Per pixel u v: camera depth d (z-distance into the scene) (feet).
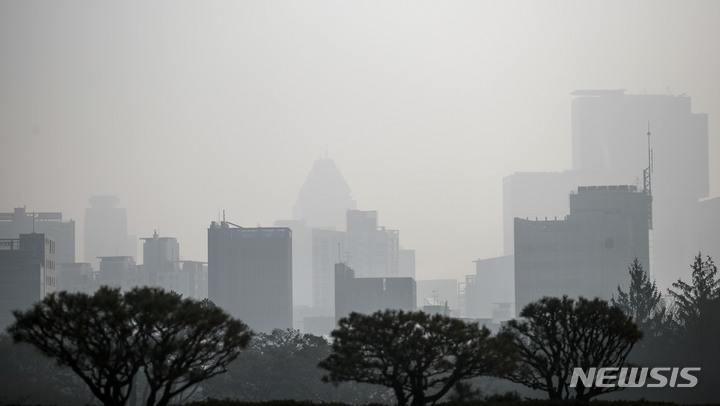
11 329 585.63
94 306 579.89
